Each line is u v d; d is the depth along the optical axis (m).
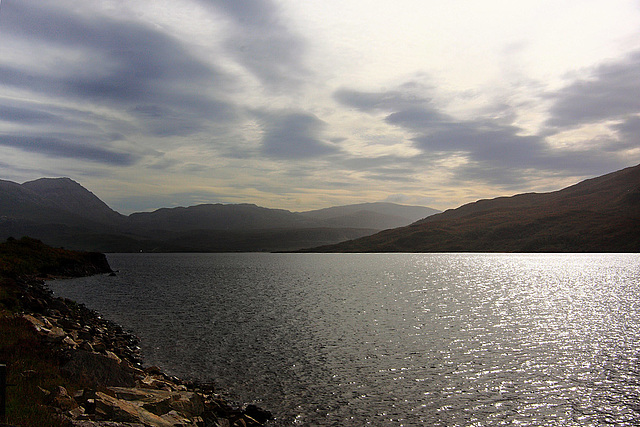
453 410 25.00
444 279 122.88
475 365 33.44
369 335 43.91
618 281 111.12
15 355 20.23
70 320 40.34
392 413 24.44
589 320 53.06
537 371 31.97
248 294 84.00
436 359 35.03
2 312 29.78
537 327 48.41
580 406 25.67
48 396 15.94
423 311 60.78
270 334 44.31
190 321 52.06
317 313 58.78
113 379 21.02
